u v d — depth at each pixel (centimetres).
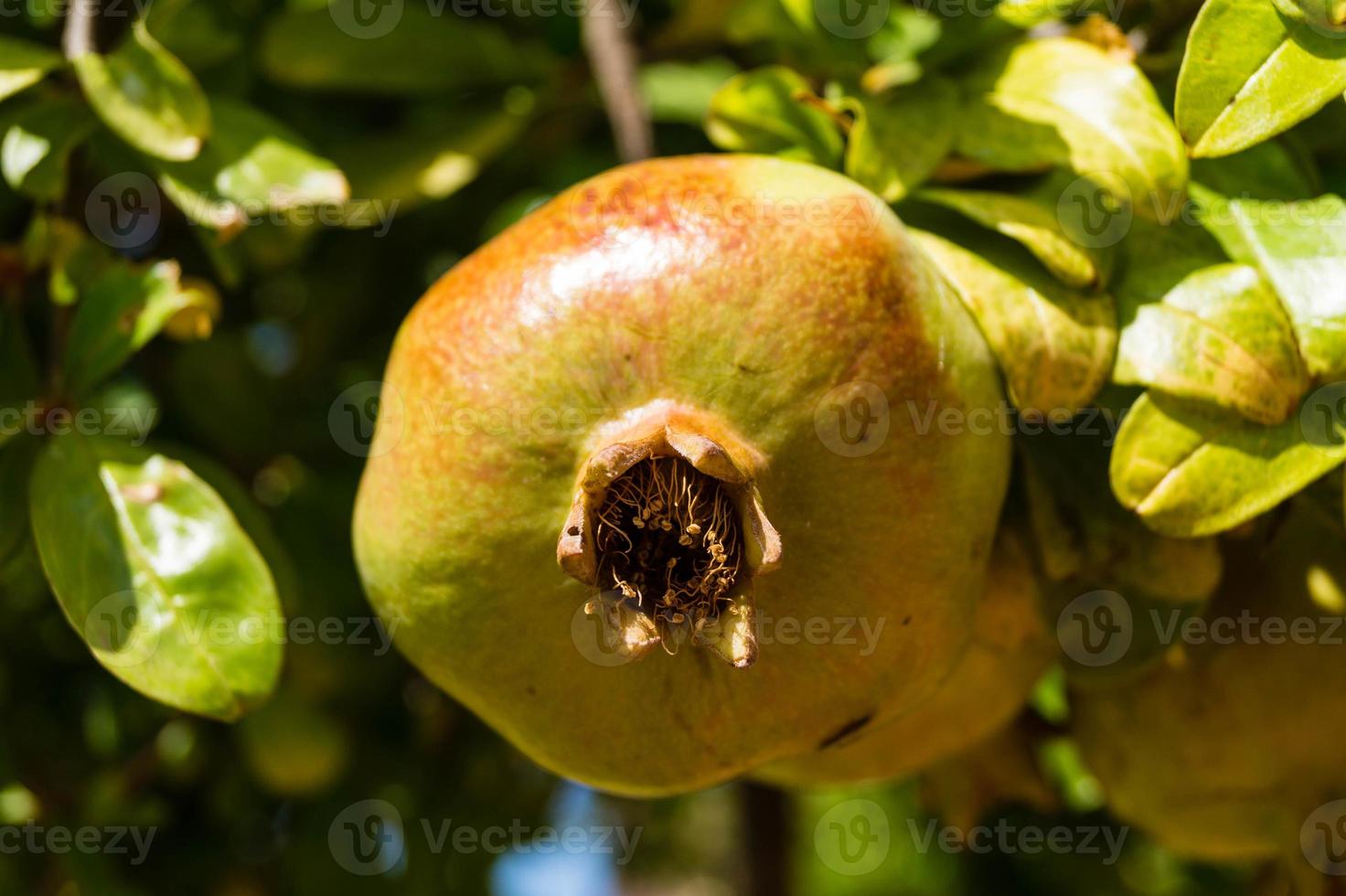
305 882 62
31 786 60
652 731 48
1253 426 48
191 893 62
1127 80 49
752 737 48
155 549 49
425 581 48
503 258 48
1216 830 52
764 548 45
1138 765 52
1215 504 47
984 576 49
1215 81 47
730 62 60
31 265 52
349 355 63
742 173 48
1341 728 51
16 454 51
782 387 46
